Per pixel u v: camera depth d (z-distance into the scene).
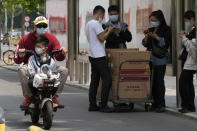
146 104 17.27
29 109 13.73
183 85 15.96
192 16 15.62
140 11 22.58
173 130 13.55
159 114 16.53
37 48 13.49
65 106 18.50
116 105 17.61
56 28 31.03
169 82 27.62
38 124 14.26
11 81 30.36
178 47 17.02
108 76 16.91
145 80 17.09
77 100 20.41
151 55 16.98
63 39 30.23
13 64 46.84
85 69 26.98
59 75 13.58
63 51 13.95
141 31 22.70
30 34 14.07
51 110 13.08
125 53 16.86
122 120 15.18
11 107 18.02
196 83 26.14
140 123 14.64
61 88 13.75
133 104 17.50
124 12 24.02
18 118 15.41
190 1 17.44
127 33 17.75
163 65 16.88
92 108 17.30
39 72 13.29
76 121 14.94
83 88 25.22
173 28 17.19
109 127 13.90
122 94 17.03
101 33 16.88
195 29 15.68
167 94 21.70
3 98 21.06
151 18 16.77
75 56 28.98
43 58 13.49
